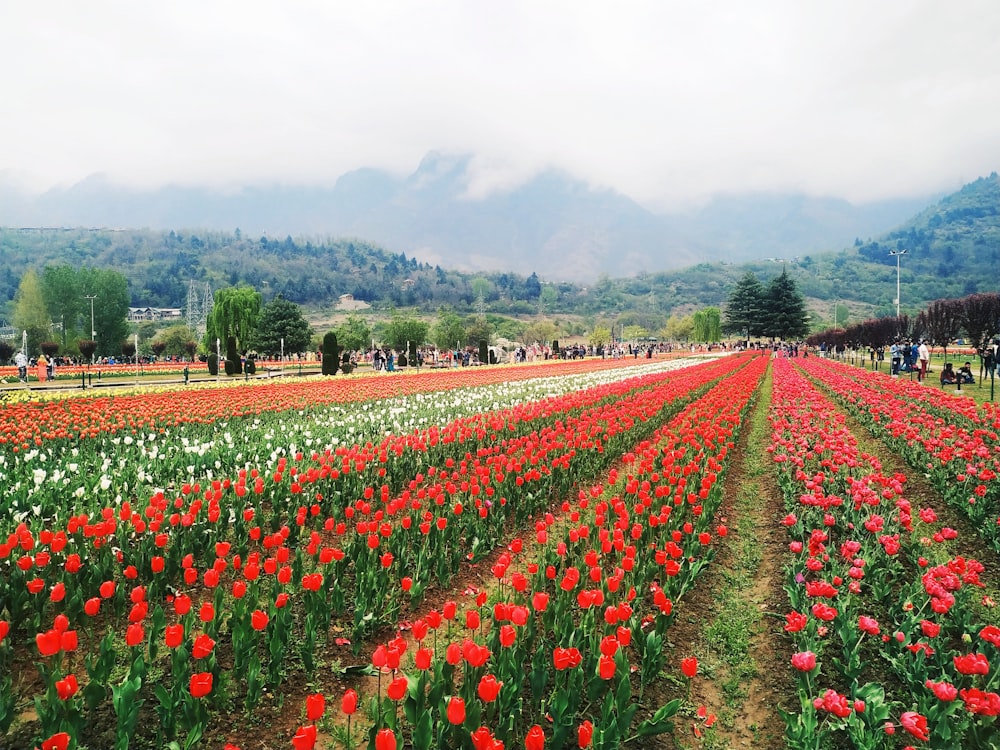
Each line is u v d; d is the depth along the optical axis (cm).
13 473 994
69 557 598
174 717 425
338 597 603
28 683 520
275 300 7988
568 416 1659
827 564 689
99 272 9044
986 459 1089
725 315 11394
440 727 411
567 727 431
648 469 1041
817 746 423
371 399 2220
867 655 573
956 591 614
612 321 19412
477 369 4606
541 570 649
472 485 879
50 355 5656
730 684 558
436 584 734
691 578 691
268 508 934
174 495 896
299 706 514
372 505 952
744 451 1445
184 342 8894
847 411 2012
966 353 5662
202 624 621
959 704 455
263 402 1983
